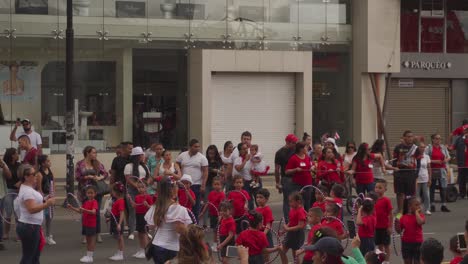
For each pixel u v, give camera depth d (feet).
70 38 70.74
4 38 92.53
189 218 38.17
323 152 63.62
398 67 108.68
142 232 51.72
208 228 61.52
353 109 108.17
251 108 101.50
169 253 38.04
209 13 100.32
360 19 107.04
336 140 101.60
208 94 98.37
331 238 26.21
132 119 97.45
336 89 107.24
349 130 108.27
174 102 99.35
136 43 97.50
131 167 57.67
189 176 55.06
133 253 53.72
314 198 60.90
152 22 98.12
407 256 44.27
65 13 94.68
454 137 90.99
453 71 116.26
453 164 96.37
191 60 99.35
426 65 114.73
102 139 95.96
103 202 68.23
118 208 53.16
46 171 56.39
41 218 43.21
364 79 107.76
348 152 68.59
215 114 99.66
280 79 102.99
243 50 100.37
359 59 107.45
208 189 61.87
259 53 100.94
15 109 92.84
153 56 98.27
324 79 106.42
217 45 100.63
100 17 95.81
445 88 116.67
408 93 114.32
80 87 95.04
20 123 88.74
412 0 114.52
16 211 45.85
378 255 31.53
